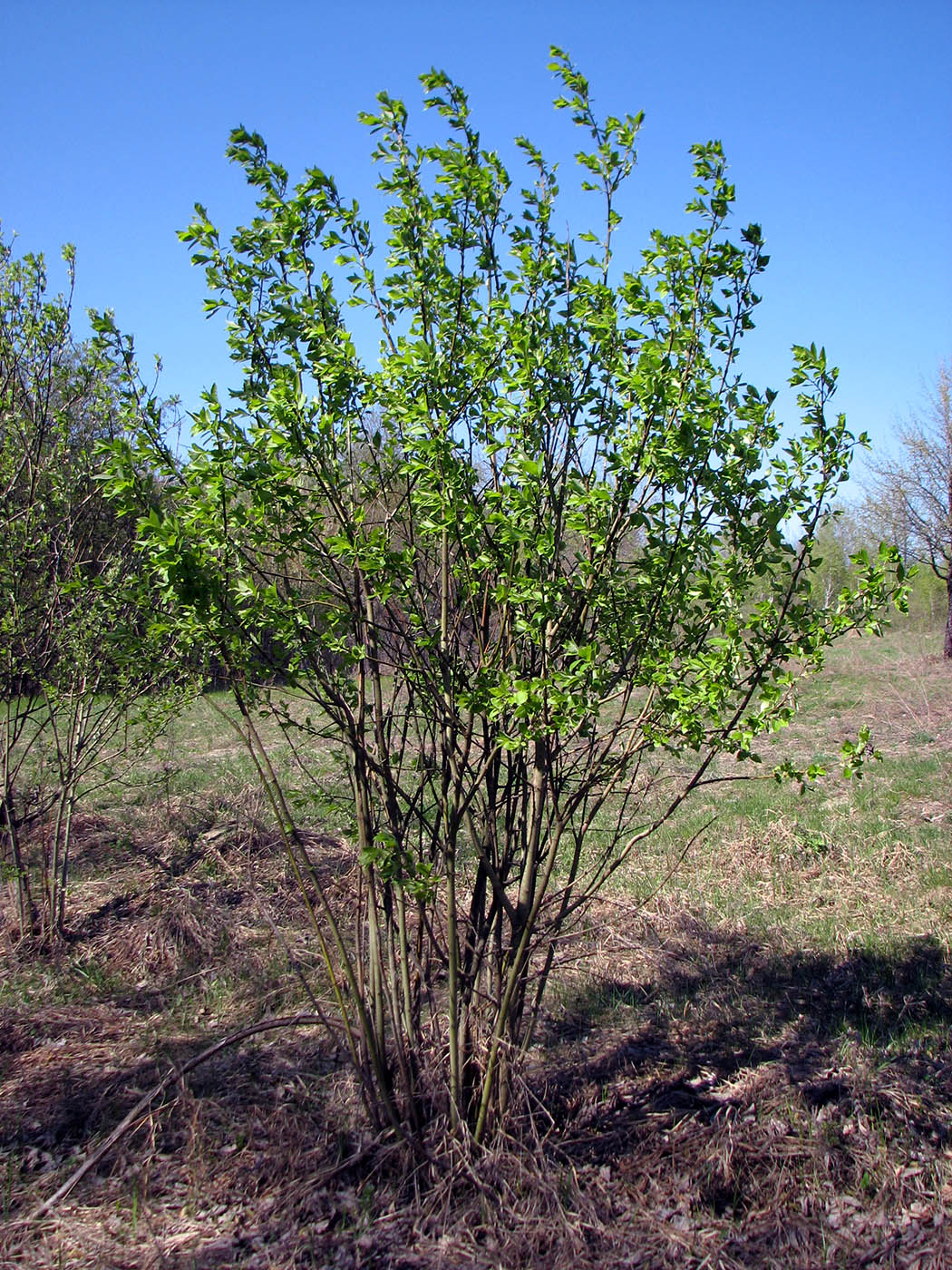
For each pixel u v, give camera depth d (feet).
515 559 9.23
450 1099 10.28
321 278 9.75
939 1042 13.37
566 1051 13.24
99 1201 10.33
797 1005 14.90
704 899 19.80
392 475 10.18
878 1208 9.75
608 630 9.86
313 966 16.83
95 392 19.11
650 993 15.47
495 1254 9.02
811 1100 11.73
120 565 18.74
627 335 9.56
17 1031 14.65
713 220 9.26
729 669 8.84
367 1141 10.37
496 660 9.83
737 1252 9.16
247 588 9.00
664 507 9.23
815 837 22.89
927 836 23.26
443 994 12.39
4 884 20.93
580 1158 10.52
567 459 9.71
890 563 9.05
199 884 21.21
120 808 27.55
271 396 8.73
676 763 31.99
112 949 18.30
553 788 10.18
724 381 9.82
